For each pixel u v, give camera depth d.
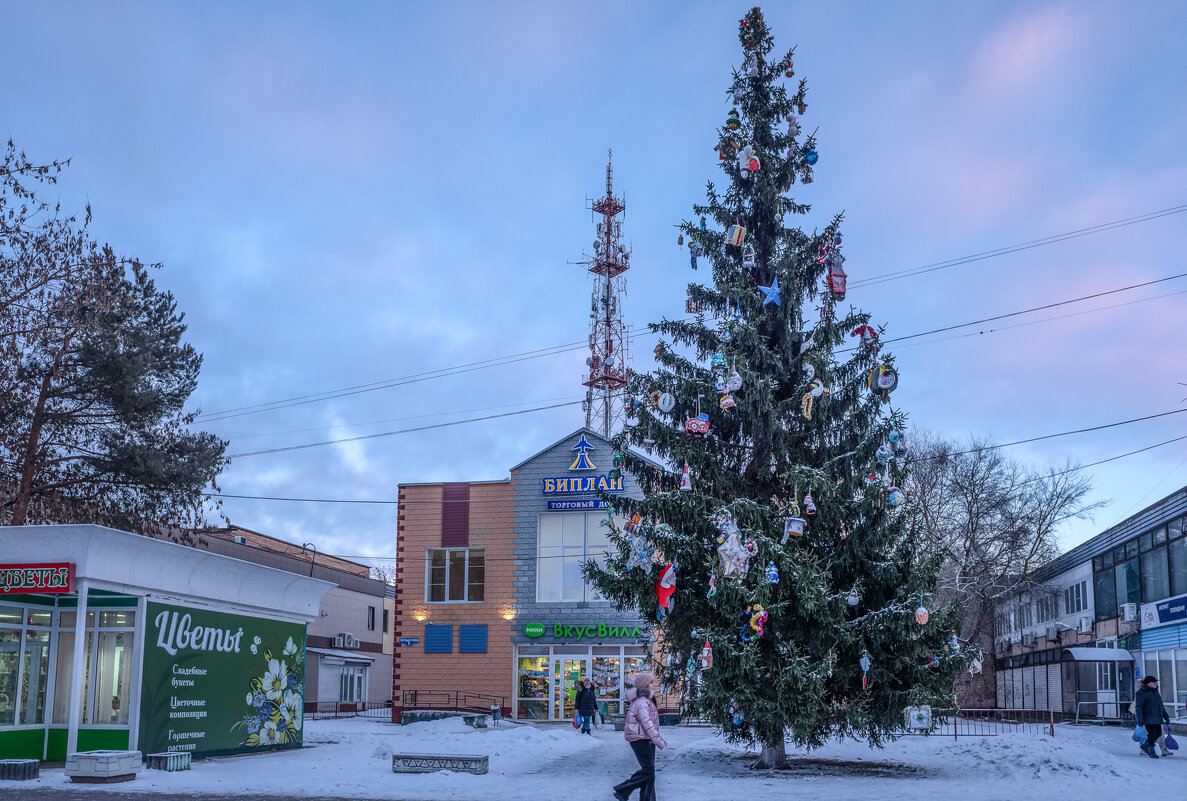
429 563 38.56
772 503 19.17
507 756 21.84
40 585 17.47
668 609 18.39
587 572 20.11
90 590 18.44
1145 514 38.31
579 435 38.50
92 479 31.39
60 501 30.67
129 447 31.08
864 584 18.31
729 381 18.33
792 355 19.80
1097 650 38.41
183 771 17.69
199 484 33.19
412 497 39.16
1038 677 46.25
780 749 18.72
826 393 18.92
